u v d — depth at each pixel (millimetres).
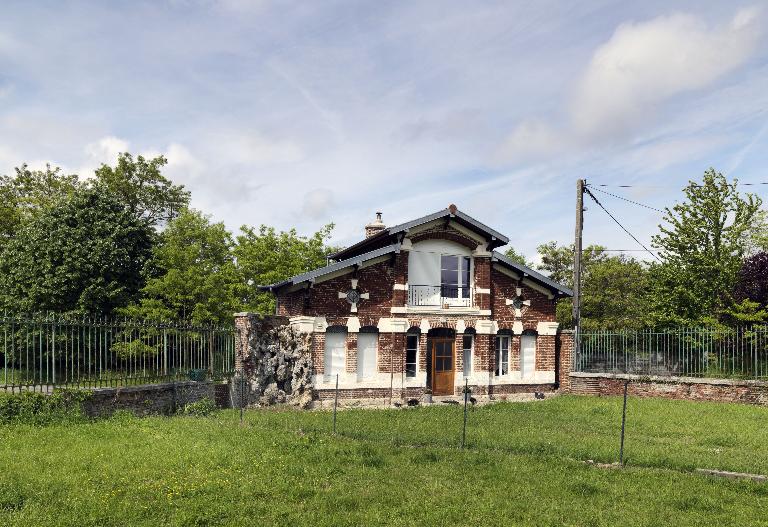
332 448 12969
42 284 27297
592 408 21156
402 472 11383
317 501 9523
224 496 9570
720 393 23172
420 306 23891
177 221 31891
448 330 24797
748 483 11062
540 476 11375
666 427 17500
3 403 14336
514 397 25641
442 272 25062
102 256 28078
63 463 11078
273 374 21672
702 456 13469
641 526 8859
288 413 19375
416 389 23594
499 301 25906
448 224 24500
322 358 22250
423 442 14477
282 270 34531
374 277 23391
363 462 12062
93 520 8289
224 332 21312
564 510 9477
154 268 30359
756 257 30062
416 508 9344
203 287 29406
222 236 32594
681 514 9461
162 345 20125
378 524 8680
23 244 28922
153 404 17719
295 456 12227
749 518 9328
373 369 23375
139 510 8797
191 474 10656
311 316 22234
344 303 22781
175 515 8672
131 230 29750
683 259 32219
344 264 22391
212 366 20609
